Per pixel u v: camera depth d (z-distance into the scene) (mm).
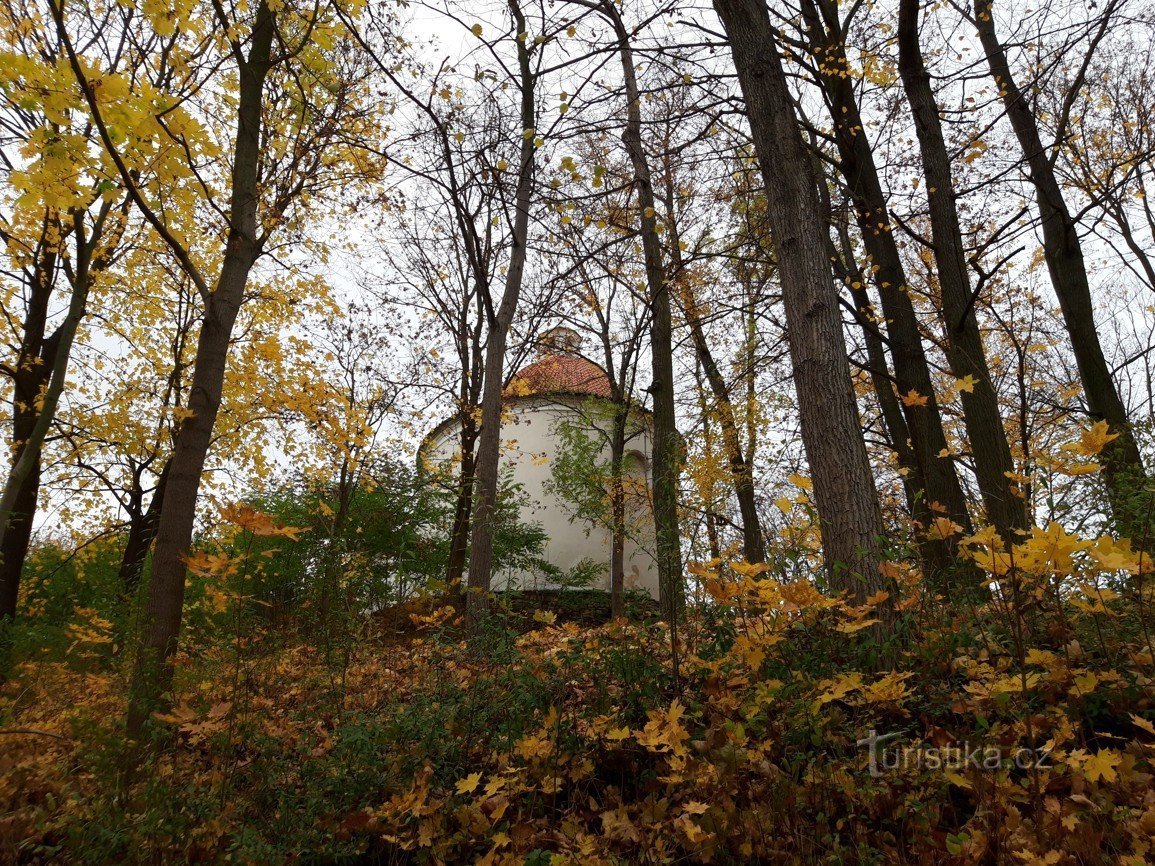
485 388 7691
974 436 6543
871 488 3652
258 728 3090
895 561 2865
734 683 2617
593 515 13969
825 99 8266
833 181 9102
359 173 7676
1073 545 1684
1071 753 1853
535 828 2520
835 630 2828
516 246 7992
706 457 9273
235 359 8562
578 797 2686
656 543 3354
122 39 6395
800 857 2002
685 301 12961
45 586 9461
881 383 9688
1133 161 7980
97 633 4836
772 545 3143
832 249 8805
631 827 2332
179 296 10070
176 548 4121
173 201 5242
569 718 2926
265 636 4477
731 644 2705
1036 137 8430
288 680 4195
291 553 5699
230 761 3008
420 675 4062
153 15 3357
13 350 8797
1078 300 8219
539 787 2721
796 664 2738
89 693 4109
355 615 4777
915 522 3555
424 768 2816
